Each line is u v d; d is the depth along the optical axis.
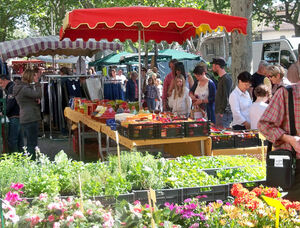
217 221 3.53
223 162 5.58
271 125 3.85
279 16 36.94
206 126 6.65
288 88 3.80
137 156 5.11
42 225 3.34
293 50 19.70
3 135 10.01
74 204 3.55
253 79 8.91
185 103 8.84
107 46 15.12
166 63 26.94
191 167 5.29
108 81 15.27
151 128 6.54
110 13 7.34
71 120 11.31
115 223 3.35
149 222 3.49
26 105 9.29
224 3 37.66
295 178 3.83
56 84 13.81
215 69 8.30
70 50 17.00
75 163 5.05
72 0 34.72
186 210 3.67
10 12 39.06
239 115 7.32
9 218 3.08
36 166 4.95
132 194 4.16
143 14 7.37
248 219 3.37
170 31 11.29
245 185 4.46
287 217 3.35
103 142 10.72
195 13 7.46
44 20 41.00
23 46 14.71
